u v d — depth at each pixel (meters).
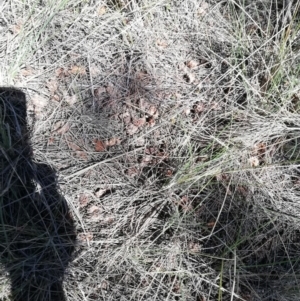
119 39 1.84
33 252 1.64
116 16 1.82
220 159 1.73
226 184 1.75
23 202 1.66
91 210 1.70
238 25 1.93
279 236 1.73
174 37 1.89
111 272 1.66
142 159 1.77
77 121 1.76
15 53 1.74
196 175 1.71
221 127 1.82
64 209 1.68
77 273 1.65
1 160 1.66
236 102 1.82
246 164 1.77
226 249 1.70
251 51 1.89
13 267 1.59
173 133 1.80
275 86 1.79
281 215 1.75
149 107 1.81
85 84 1.79
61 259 1.64
